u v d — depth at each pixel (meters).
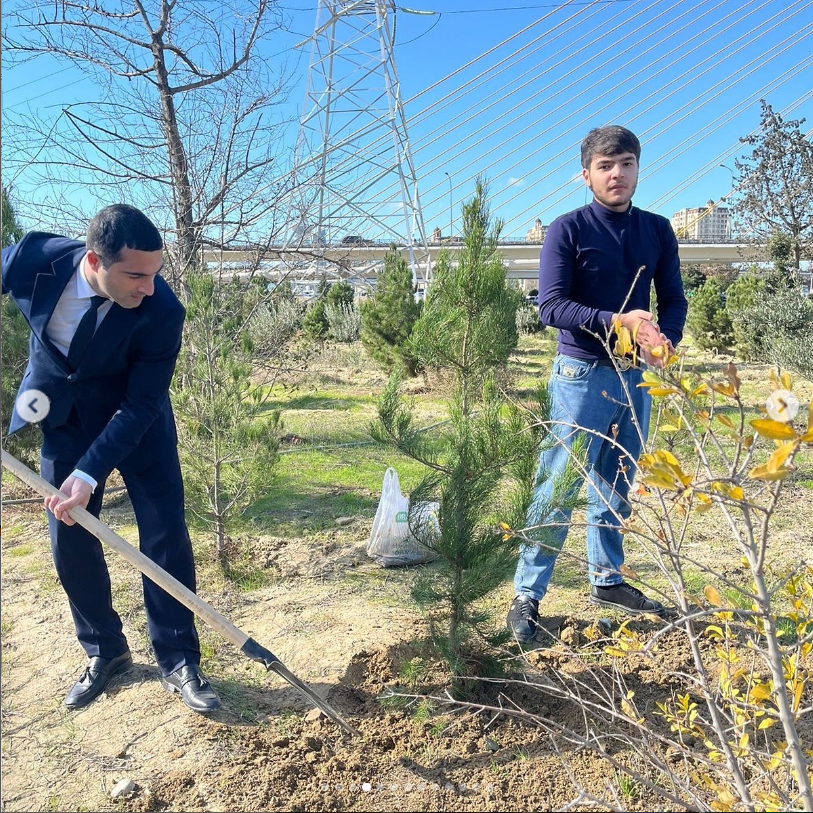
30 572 4.37
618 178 3.18
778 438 1.46
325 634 3.50
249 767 2.54
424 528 2.89
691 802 2.26
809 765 2.43
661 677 3.03
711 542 4.70
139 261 2.38
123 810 2.36
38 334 2.61
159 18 8.55
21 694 3.06
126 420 2.64
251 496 4.32
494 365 3.00
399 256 13.80
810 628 3.04
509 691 2.94
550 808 2.39
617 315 2.87
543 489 3.11
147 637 3.48
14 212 6.72
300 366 13.15
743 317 15.39
